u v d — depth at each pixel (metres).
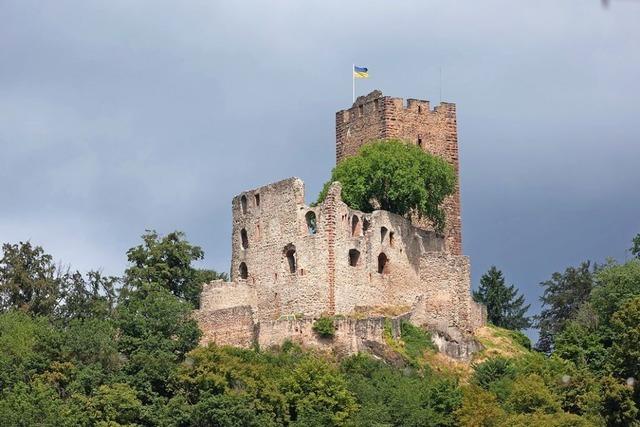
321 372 190.12
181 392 190.25
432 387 191.00
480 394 189.00
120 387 188.38
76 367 195.75
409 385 193.50
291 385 189.38
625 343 188.62
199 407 185.00
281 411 187.25
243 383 189.50
